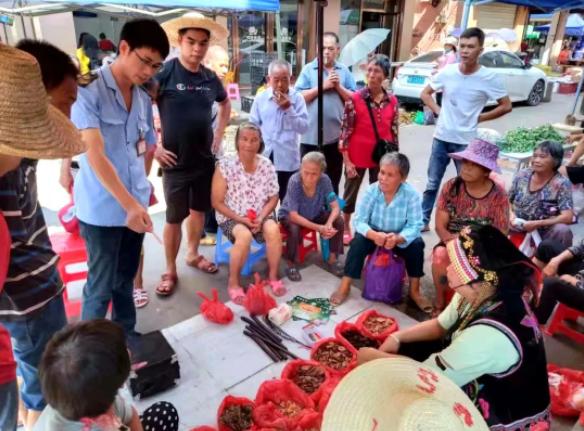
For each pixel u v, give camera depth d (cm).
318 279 338
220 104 337
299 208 346
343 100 395
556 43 1797
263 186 325
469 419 130
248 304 280
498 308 151
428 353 195
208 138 311
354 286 329
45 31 695
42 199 466
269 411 196
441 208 302
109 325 123
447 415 129
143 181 238
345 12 1182
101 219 215
